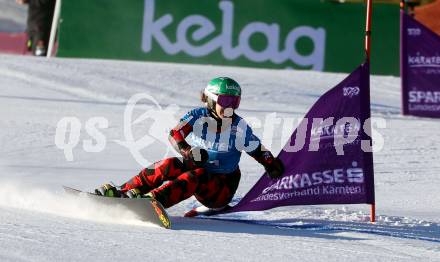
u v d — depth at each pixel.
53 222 11.83
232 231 12.45
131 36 43.31
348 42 43.97
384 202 17.53
